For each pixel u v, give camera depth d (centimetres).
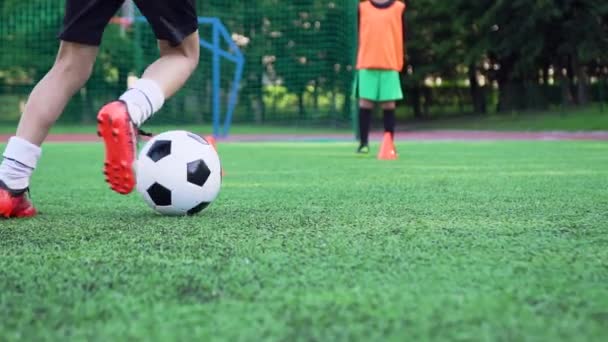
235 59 1292
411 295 118
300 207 256
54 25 1764
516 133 1620
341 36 1486
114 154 205
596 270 138
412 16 2386
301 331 98
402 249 162
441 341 94
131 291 122
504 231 192
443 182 371
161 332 98
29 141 224
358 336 96
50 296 119
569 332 97
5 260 151
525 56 2209
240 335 97
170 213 228
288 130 1728
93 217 228
